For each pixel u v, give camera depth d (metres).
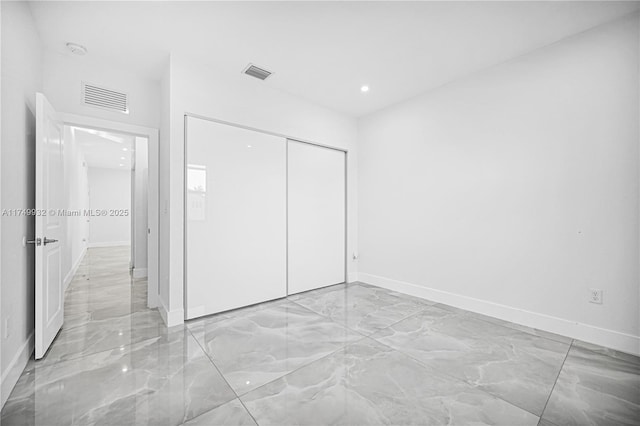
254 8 2.11
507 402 1.61
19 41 1.92
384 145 4.07
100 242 10.12
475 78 3.07
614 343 2.22
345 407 1.56
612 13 2.15
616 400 1.62
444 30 2.37
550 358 2.09
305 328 2.63
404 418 1.48
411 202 3.71
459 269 3.21
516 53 2.70
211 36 2.45
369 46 2.60
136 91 3.07
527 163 2.68
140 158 5.00
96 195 10.08
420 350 2.22
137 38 2.47
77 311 3.09
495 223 2.91
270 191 3.41
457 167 3.22
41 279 2.03
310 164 3.89
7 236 1.71
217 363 2.01
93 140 6.28
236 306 3.11
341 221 4.29
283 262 3.55
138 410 1.53
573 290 2.43
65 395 1.65
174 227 2.70
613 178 2.24
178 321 2.71
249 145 3.22
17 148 1.89
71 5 2.06
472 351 2.20
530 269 2.67
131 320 2.82
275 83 3.30
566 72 2.46
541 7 2.09
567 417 1.49
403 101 3.81
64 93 2.68
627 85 2.17
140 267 4.90
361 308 3.20
